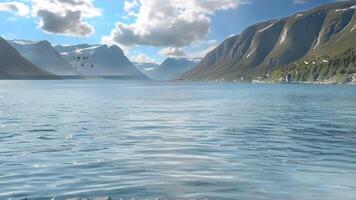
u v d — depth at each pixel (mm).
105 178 25453
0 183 24312
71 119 66875
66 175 26250
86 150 35875
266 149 36469
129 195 21781
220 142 41000
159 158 32031
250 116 73188
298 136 45750
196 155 33344
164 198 21188
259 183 24188
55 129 52500
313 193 22141
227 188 23062
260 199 21062
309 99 134125
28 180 25000
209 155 33375
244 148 37062
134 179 25156
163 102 119688
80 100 129375
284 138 44062
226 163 30078
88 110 87562
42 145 38844
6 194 22062
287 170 27688
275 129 52781
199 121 63906
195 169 27953
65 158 32000
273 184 23969
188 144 39531
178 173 26766
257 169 27953
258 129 52719
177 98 145000
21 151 35375
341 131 50438
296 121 63531
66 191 22609
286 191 22516
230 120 65688
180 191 22500
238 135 46656
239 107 98312
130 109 91125
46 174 26562
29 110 87312
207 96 161625
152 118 69125
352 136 45719
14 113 79438
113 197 21469
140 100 130625
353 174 26578
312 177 25703
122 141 41594
